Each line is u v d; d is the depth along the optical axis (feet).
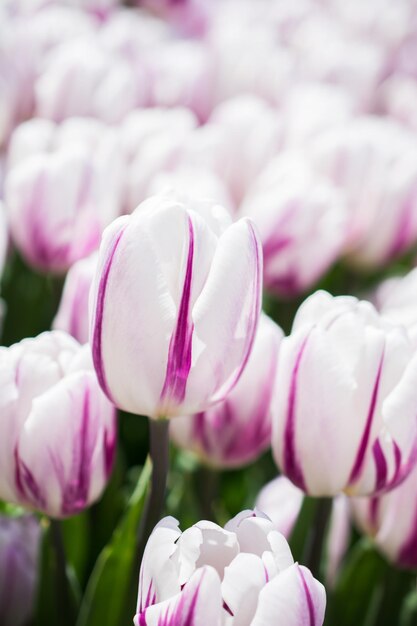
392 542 2.57
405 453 2.36
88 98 3.54
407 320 2.54
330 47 4.81
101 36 4.29
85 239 2.96
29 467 2.40
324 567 2.73
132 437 3.12
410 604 2.77
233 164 3.33
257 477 2.98
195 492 2.77
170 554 2.17
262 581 2.15
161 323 2.26
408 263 4.03
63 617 2.55
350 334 2.37
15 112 3.63
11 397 2.38
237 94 4.13
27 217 2.93
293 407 2.38
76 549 2.71
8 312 3.15
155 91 3.99
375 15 5.65
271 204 2.96
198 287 2.26
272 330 2.53
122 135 3.28
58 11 4.31
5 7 4.57
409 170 3.19
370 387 2.35
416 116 4.54
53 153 3.13
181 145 3.17
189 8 5.67
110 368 2.29
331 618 2.72
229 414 2.55
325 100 3.84
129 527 2.51
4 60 3.53
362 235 3.25
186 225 2.25
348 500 2.64
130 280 2.24
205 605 2.14
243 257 2.26
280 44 5.05
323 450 2.38
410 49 5.58
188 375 2.29
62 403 2.37
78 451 2.40
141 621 2.19
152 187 3.04
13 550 2.71
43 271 3.02
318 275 3.04
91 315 2.29
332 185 3.21
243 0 5.83
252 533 2.20
